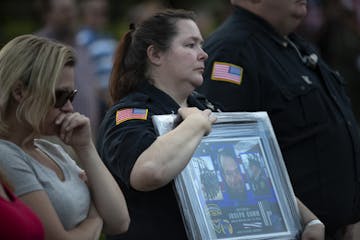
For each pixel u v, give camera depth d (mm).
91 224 8945
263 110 11586
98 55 20516
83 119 8945
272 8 11922
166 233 9633
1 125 8719
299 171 11578
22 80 8648
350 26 18219
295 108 11641
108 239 10008
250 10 12031
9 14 32219
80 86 18891
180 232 9641
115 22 31078
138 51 10211
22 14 32312
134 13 21938
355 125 12312
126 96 10188
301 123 11641
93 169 9078
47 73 8656
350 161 11961
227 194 9641
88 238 8820
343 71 19391
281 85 11648
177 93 10172
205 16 24734
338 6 18453
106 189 9078
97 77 20422
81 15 22312
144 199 9711
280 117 11578
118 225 9156
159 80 10148
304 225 10391
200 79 10141
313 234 10164
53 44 8836
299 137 11609
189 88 10156
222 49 11703
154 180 9133
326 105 11953
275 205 9906
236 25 11961
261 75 11617
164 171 9133
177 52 10062
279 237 9766
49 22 19062
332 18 19141
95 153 9125
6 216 7855
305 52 12359
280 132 11586
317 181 11633
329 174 11703
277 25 12039
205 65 11742
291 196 10070
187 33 10125
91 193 9125
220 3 24594
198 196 9453
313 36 19234
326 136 11750
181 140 9273
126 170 9477
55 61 8711
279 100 11602
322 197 11633
